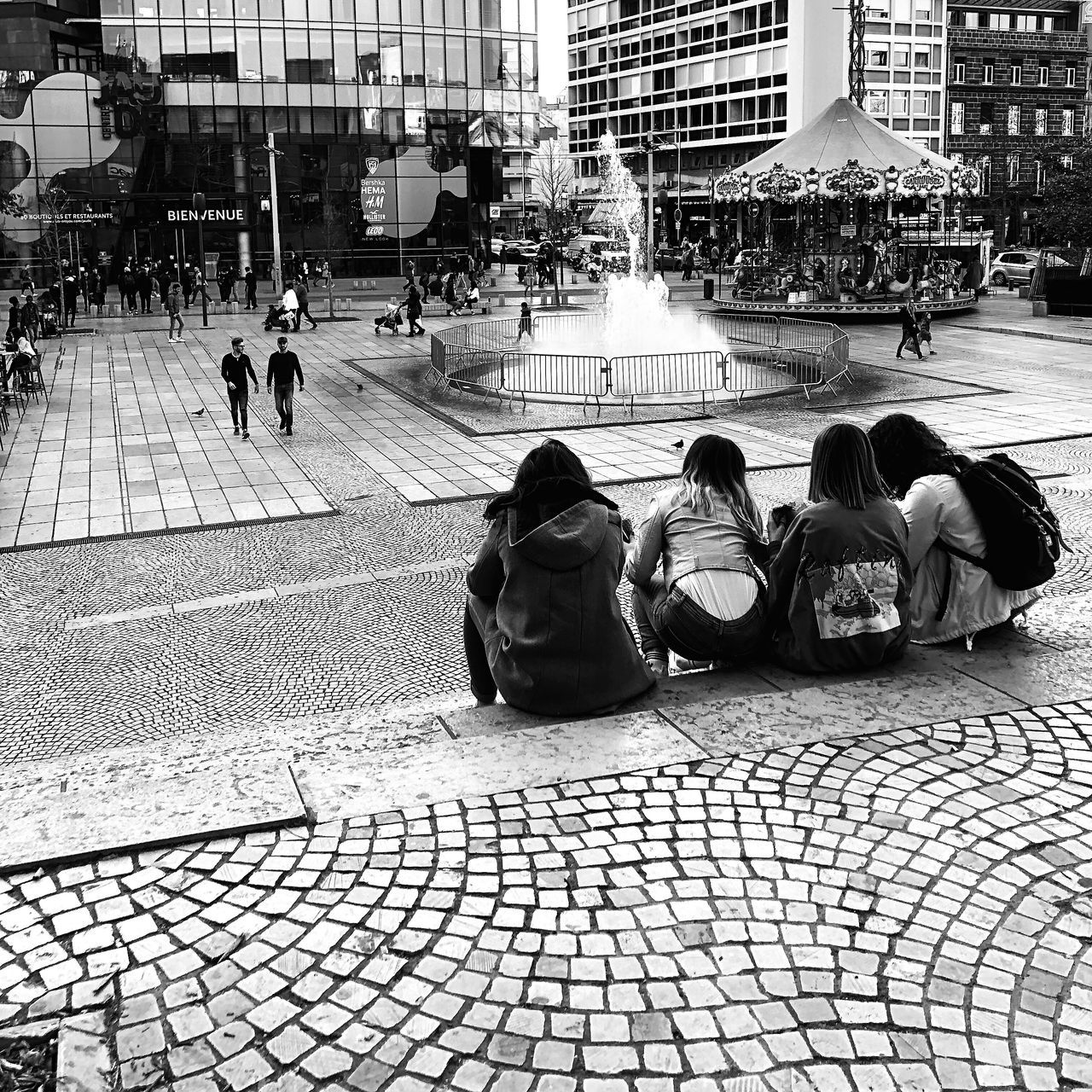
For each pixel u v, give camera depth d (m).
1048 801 4.66
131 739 8.03
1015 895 4.01
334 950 3.77
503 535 5.62
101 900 4.08
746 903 3.98
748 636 5.95
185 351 33.56
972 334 35.16
